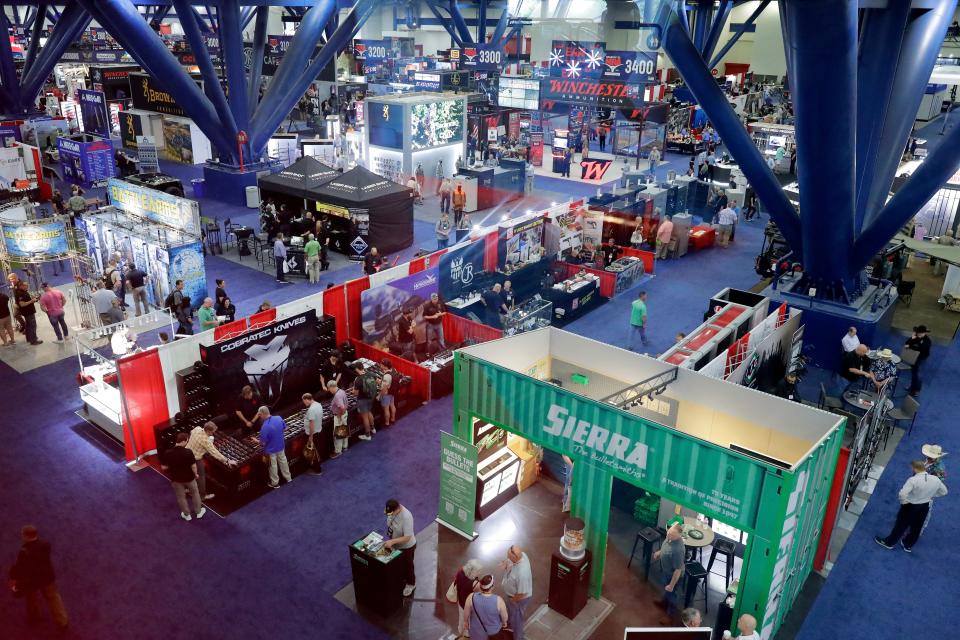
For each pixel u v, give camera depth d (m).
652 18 13.83
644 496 11.02
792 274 17.83
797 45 10.30
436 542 10.04
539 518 10.80
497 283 17.39
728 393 9.70
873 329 15.21
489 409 9.83
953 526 10.59
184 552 9.68
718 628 8.43
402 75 35.31
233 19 25.05
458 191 23.47
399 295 15.26
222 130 26.16
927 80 16.00
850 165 13.09
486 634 7.64
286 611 8.73
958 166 13.86
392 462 11.83
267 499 10.84
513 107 34.78
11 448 11.93
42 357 15.00
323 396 13.27
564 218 20.12
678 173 32.38
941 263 21.27
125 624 8.46
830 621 8.80
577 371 11.20
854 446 10.02
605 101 32.16
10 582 8.10
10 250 17.69
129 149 34.88
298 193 21.83
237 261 21.02
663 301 19.06
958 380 15.02
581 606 8.93
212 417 11.84
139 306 16.89
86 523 10.20
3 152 24.88
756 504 7.63
